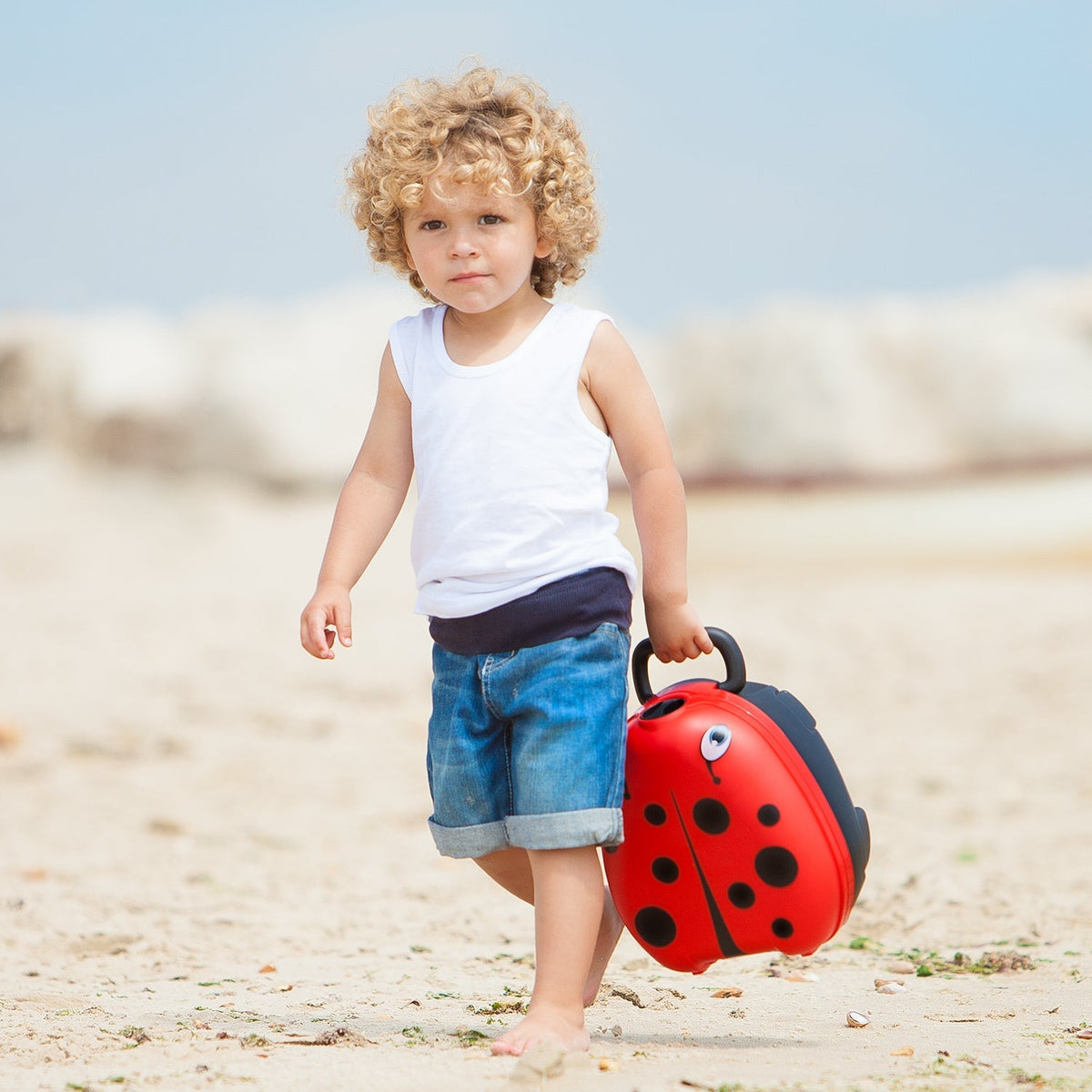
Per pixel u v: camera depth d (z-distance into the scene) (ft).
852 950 32.07
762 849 20.65
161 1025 22.39
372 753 63.46
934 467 212.23
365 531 21.81
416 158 20.62
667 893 21.26
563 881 19.90
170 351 227.81
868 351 225.15
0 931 33.81
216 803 53.72
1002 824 48.08
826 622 104.06
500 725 20.56
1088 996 25.77
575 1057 18.66
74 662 85.81
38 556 143.13
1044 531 169.27
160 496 193.77
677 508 21.38
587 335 21.31
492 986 27.17
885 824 48.83
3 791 54.60
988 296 236.84
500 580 20.29
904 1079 18.26
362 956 31.55
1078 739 64.34
